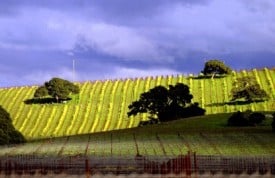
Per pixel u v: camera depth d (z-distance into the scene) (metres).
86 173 58.94
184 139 102.75
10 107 185.38
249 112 124.56
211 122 127.44
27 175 59.78
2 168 62.03
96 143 101.81
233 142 97.00
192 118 136.88
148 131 118.81
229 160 60.97
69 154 82.88
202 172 59.34
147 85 196.50
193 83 192.75
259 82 188.50
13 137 103.94
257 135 104.50
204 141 99.25
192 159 61.22
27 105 185.12
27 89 199.25
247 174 59.28
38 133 161.38
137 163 60.06
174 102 144.50
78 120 171.88
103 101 184.62
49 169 61.66
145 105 145.62
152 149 90.88
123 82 199.88
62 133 160.75
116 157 64.19
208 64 198.25
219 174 58.88
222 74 197.38
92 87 197.25
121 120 167.50
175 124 128.38
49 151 90.88
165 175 56.56
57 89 185.38
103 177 57.88
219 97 177.62
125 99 185.38
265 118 125.88
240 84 177.38
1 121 103.69
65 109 180.00
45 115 176.62
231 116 124.00
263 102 167.50
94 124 167.75
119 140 105.56
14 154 80.56
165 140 102.56
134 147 94.12
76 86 192.00
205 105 172.12
